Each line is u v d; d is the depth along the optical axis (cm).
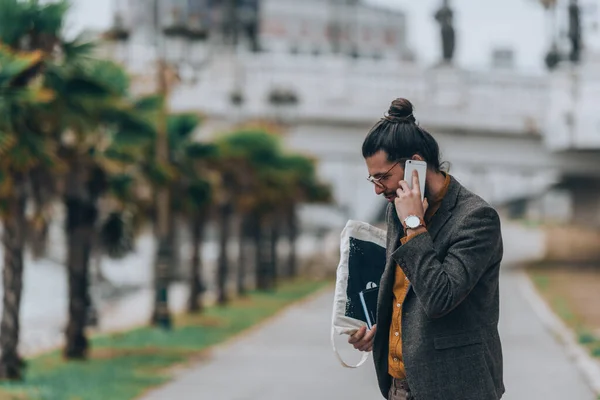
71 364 1630
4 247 1403
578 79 4662
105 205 1836
